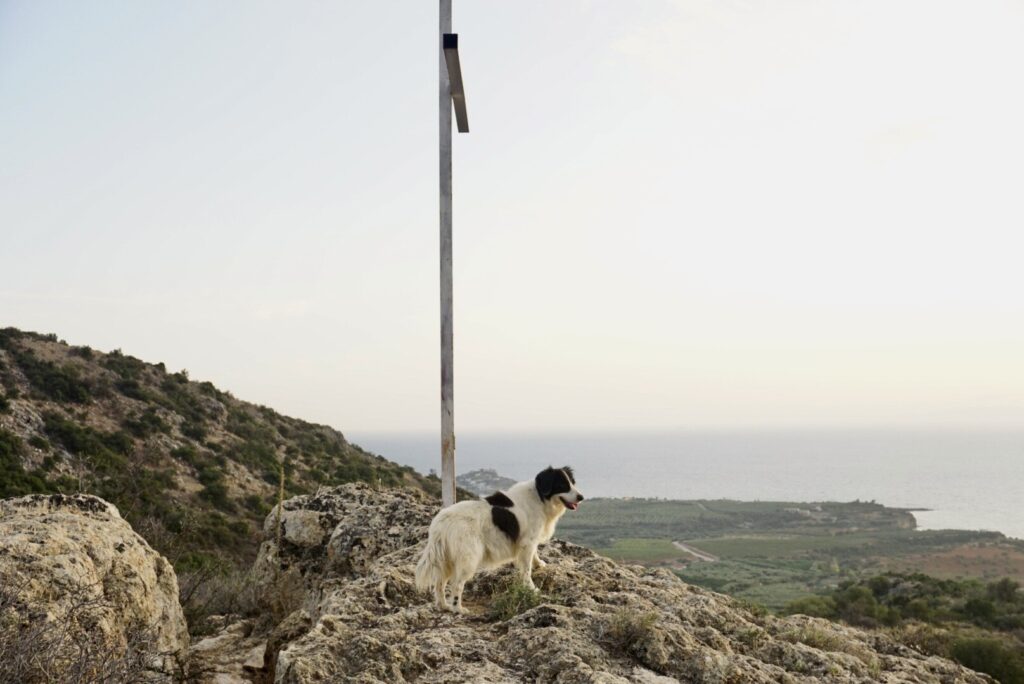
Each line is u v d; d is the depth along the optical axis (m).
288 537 6.43
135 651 3.86
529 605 3.97
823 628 4.54
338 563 6.00
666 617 3.97
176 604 4.82
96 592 3.90
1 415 16.28
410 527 6.00
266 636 5.07
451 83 5.41
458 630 3.71
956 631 12.27
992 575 48.06
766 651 3.83
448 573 4.07
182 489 16.48
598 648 3.46
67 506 4.78
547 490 4.35
